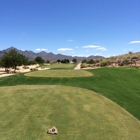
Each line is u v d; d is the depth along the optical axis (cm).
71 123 989
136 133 952
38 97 1403
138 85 2269
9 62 5494
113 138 873
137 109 1358
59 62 15962
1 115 1053
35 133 866
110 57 8144
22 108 1169
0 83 2408
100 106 1301
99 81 2452
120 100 1559
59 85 1981
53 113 1105
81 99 1418
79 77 2683
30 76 2827
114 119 1099
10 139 807
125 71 3594
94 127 964
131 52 7906
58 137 843
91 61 8150
